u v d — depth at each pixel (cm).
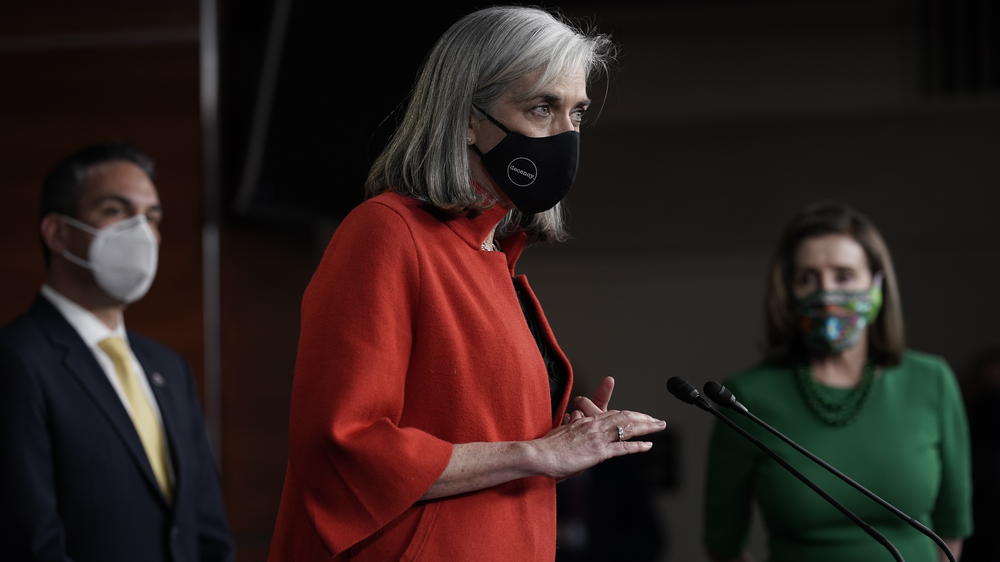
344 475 310
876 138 1561
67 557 499
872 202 1559
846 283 612
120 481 529
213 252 797
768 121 1574
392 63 809
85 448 523
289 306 906
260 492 842
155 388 579
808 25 1709
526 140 342
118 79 792
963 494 622
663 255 1612
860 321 607
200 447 603
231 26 794
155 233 584
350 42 787
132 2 795
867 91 1694
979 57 1645
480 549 323
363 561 319
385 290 322
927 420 614
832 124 1567
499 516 329
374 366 314
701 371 1800
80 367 540
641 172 1581
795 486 602
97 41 794
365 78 810
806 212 640
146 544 534
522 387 338
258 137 789
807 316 613
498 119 344
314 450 311
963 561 1076
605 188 1586
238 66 792
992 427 1133
